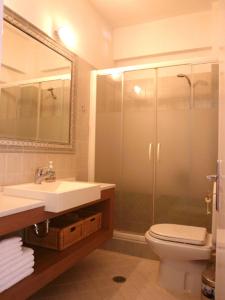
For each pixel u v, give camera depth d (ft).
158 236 6.42
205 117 7.89
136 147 8.71
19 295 4.28
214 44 9.20
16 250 4.45
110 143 9.04
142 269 7.47
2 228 3.88
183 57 10.14
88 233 7.07
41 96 6.79
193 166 7.98
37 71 6.62
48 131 7.09
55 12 7.32
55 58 7.32
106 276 6.98
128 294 6.15
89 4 9.11
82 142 8.77
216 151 7.73
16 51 5.97
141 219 8.57
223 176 3.93
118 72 9.00
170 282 6.48
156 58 10.55
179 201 8.11
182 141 8.13
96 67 9.64
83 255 6.22
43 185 6.33
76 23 8.35
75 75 8.28
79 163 8.60
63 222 6.60
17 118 5.99
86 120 8.99
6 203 4.50
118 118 8.96
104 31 10.25
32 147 6.49
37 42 6.62
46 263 5.23
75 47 8.30
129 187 8.76
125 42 10.84
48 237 6.04
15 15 5.93
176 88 8.26
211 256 6.05
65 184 6.82
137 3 9.14
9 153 5.82
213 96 7.82
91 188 6.19
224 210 3.68
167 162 8.29
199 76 8.00
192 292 6.30
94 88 9.19
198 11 9.64
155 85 8.53
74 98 8.24
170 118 8.29
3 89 5.61
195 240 6.06
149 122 8.56
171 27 10.13
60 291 6.16
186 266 6.39
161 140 8.38
